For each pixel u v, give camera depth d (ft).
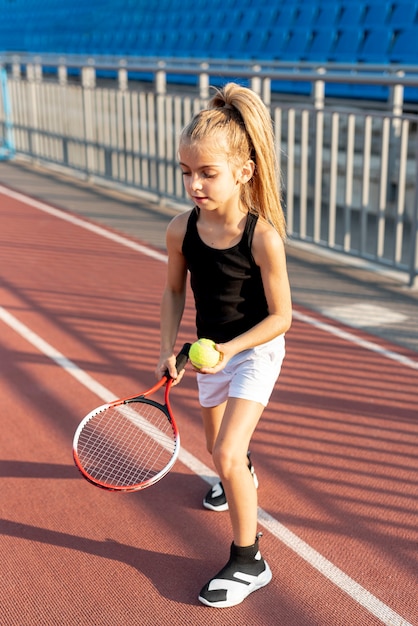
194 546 10.55
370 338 17.58
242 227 8.93
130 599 9.54
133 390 15.28
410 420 13.80
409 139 28.04
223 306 9.33
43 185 36.76
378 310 19.38
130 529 10.93
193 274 9.48
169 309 10.12
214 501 11.32
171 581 9.86
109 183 36.45
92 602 9.50
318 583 9.73
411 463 12.44
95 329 18.54
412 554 10.24
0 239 26.81
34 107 40.78
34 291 21.34
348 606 9.31
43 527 10.99
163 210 31.07
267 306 9.38
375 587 9.62
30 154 42.27
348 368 16.02
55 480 12.15
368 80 22.02
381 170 21.08
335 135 22.59
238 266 9.04
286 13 44.16
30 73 41.34
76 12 67.77
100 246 25.75
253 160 8.86
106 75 53.72
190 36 51.75
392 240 27.07
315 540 10.57
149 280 22.17
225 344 8.96
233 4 49.14
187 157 8.45
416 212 20.18
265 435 13.37
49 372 16.16
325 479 12.03
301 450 12.87
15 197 33.94
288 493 11.68
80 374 16.06
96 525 11.02
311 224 29.73
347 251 22.84
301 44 42.01
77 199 33.35
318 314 19.16
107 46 60.90
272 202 9.13
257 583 9.51
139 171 32.96
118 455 12.66
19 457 12.85
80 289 21.44
